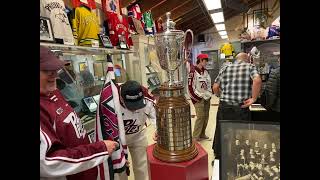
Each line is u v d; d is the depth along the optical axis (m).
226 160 0.89
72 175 1.12
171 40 0.91
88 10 1.82
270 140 0.84
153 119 1.93
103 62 2.50
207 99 3.78
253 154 0.86
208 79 3.86
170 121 0.84
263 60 2.60
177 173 0.82
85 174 1.17
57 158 0.92
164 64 0.94
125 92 1.67
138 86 1.72
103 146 1.12
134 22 3.61
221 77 2.69
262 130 0.85
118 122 1.35
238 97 2.48
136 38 3.98
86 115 1.98
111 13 2.38
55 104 1.07
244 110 2.13
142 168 2.10
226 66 2.68
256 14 4.35
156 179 0.87
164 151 0.86
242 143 0.88
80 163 1.00
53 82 1.03
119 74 2.99
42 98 1.02
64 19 1.48
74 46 1.55
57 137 1.00
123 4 3.37
